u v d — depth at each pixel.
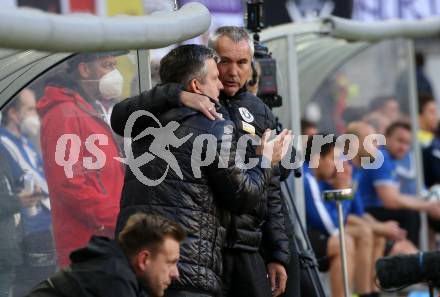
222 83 17.72
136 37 15.14
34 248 18.94
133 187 16.34
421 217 32.94
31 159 19.08
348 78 32.81
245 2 22.14
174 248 15.12
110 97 18.84
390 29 29.52
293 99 25.22
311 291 20.78
